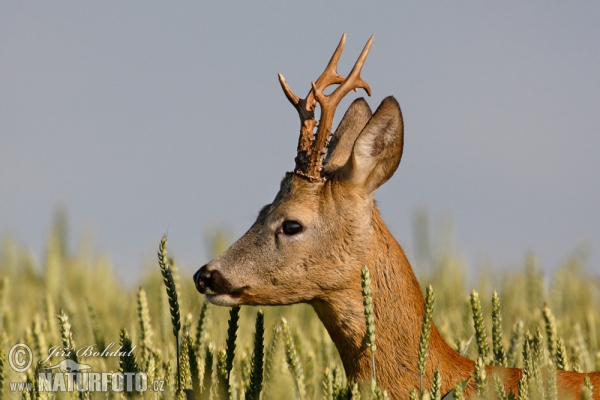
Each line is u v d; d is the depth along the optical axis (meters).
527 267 22.11
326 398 13.92
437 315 21.06
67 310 19.84
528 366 12.80
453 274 23.78
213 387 13.74
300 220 15.05
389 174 15.07
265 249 15.21
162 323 17.92
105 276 26.92
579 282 23.69
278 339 14.12
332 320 15.02
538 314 20.02
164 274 13.72
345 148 16.55
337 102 15.48
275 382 11.71
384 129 15.02
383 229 15.04
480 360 12.53
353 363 14.74
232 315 13.78
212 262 15.34
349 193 15.02
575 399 13.88
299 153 15.67
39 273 27.33
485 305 21.77
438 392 12.38
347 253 14.92
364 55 15.77
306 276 15.02
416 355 14.42
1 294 19.83
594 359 17.75
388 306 14.66
